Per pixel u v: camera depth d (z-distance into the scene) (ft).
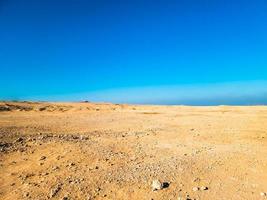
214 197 25.61
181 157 37.01
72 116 94.22
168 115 97.50
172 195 25.96
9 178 30.58
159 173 30.86
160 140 48.19
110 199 25.59
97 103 166.71
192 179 29.25
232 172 31.14
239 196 25.75
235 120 77.41
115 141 46.57
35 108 118.42
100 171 31.78
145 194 26.23
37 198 26.12
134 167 32.99
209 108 128.06
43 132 56.49
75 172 31.58
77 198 25.85
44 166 33.60
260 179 29.27
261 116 87.30
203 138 49.96
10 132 53.83
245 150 40.27
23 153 38.14
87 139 47.83
